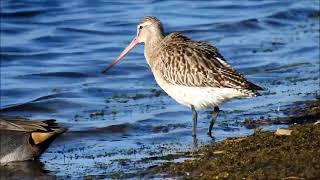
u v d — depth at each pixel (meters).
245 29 29.09
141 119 18.56
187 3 32.28
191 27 29.14
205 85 16.39
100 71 23.98
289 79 21.98
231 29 28.92
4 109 20.20
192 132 17.08
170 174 13.60
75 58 25.47
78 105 20.30
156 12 31.06
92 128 17.86
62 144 16.98
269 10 31.53
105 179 13.83
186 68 16.61
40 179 14.49
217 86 16.28
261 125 17.45
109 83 22.72
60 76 23.56
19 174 14.94
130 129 17.86
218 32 28.69
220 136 16.75
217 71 16.33
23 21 29.70
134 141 16.86
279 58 24.78
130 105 20.06
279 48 26.00
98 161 15.27
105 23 29.34
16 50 26.42
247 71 23.33
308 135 14.56
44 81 23.06
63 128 15.91
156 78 17.39
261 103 19.41
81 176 14.30
